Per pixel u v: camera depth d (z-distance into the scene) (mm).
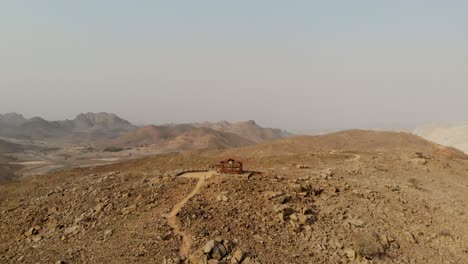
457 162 62156
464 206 38688
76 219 34500
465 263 28125
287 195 34125
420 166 55062
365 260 26188
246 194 34844
